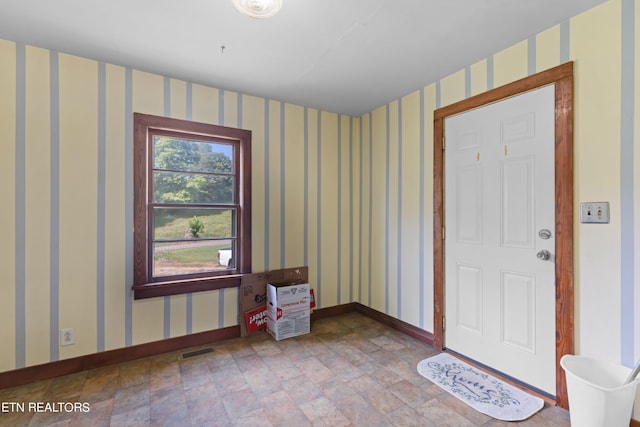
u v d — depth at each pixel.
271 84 2.68
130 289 2.39
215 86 2.70
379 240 3.24
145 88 2.43
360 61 2.29
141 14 1.74
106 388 2.02
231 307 2.82
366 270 3.43
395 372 2.21
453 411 1.79
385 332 2.95
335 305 3.44
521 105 2.04
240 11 1.63
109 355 2.31
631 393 1.45
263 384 2.07
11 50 2.02
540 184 1.94
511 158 2.10
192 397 1.92
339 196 3.46
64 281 2.17
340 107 3.24
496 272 2.19
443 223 2.57
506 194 2.13
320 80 2.60
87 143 2.24
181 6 1.68
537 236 1.96
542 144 1.93
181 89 2.58
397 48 2.11
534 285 1.98
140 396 1.93
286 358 2.43
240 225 2.88
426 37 1.98
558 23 1.84
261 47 2.10
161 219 2.57
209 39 2.00
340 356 2.46
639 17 1.55
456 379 2.12
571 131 1.79
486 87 2.24
